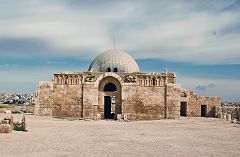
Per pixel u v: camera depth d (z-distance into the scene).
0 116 69.69
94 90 74.50
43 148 29.34
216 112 86.81
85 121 66.19
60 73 75.62
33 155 25.69
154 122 64.69
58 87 75.44
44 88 75.19
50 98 75.06
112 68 84.56
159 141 35.69
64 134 41.03
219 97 87.88
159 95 74.44
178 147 31.42
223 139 38.72
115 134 42.06
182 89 86.38
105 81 76.06
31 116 73.31
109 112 88.19
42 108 74.88
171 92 74.12
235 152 28.94
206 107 87.25
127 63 86.12
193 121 68.62
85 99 74.38
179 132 45.94
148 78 74.81
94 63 88.31
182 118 76.88
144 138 38.25
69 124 57.03
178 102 74.19
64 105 75.06
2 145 30.64
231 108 91.56
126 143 33.66
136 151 28.52
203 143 34.72
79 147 30.36
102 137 38.59
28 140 34.59
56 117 73.12
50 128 48.62
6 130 41.03
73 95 75.00
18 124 49.62
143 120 71.69
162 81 74.88
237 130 51.09
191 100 86.06
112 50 90.19
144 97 74.38
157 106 74.38
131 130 47.88
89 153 27.08
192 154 27.50
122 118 72.38
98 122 63.91
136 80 74.75
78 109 74.69
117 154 26.80
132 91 74.25
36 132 42.88
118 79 74.69
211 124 62.38
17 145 30.83
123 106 73.81
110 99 88.62
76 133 42.44
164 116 74.12
